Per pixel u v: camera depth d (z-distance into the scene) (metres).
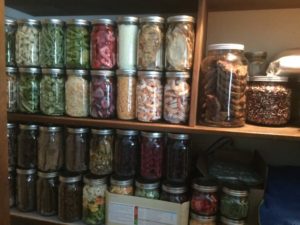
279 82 0.83
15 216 0.92
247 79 0.84
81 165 0.91
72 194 0.89
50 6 1.04
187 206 0.81
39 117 0.89
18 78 0.92
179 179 0.84
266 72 0.89
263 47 1.00
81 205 0.91
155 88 0.81
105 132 0.87
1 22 0.59
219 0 0.87
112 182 0.87
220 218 0.83
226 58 0.80
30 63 0.89
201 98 0.83
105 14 1.14
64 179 0.88
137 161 0.88
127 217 0.84
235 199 0.79
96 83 0.85
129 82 0.84
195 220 0.81
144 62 0.80
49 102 0.88
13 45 0.91
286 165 0.99
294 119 0.88
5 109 0.61
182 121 0.80
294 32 0.98
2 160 0.62
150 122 0.82
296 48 0.91
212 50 0.81
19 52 0.89
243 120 0.82
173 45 0.79
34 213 0.94
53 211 0.93
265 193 0.81
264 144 1.02
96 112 0.86
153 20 0.79
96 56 0.84
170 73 0.80
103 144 0.88
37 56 0.90
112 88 0.86
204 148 1.07
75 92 0.87
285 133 0.73
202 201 0.81
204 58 0.85
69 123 0.87
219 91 0.79
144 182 0.84
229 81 0.79
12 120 0.93
